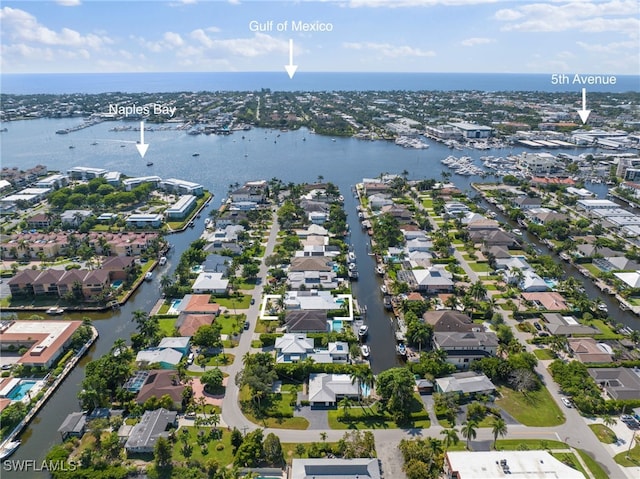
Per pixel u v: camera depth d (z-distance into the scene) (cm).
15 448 12812
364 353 16738
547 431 13125
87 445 12612
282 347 16588
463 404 14238
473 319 18925
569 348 16888
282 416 13712
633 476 11606
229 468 11781
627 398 14200
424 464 11550
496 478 10906
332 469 11338
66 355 16750
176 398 14025
